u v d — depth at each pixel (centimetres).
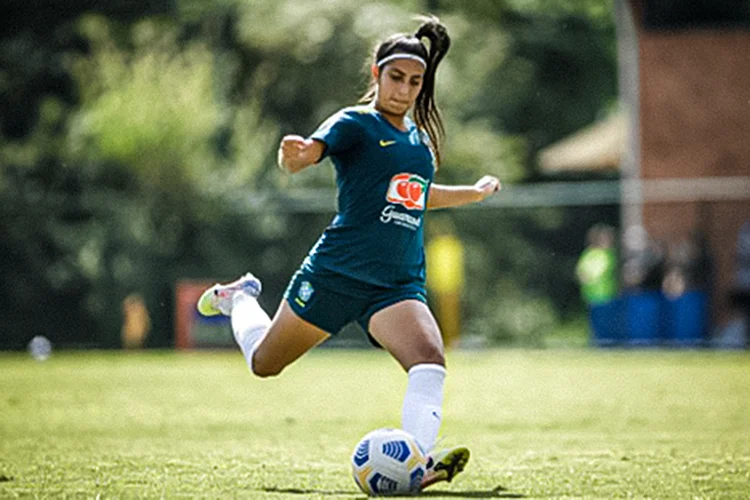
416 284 2262
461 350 9294
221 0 13788
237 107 13162
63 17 13562
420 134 2288
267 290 11256
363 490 2114
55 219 10969
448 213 13038
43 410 4200
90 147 11444
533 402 4516
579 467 2544
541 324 12675
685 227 9556
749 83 9706
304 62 13312
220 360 8169
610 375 6109
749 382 5491
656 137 9812
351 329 10038
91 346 10888
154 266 10981
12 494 2078
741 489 2191
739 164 9719
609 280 9069
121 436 3291
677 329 8744
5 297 10912
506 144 13625
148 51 12131
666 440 3170
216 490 2153
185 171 11125
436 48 2345
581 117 15438
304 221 11381
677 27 9819
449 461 2120
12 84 13175
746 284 9100
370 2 13638
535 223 13275
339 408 4338
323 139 2170
